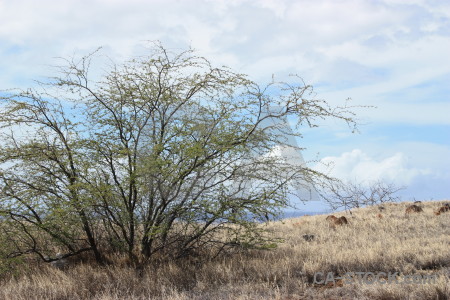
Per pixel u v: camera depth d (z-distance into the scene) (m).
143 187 8.09
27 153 8.37
